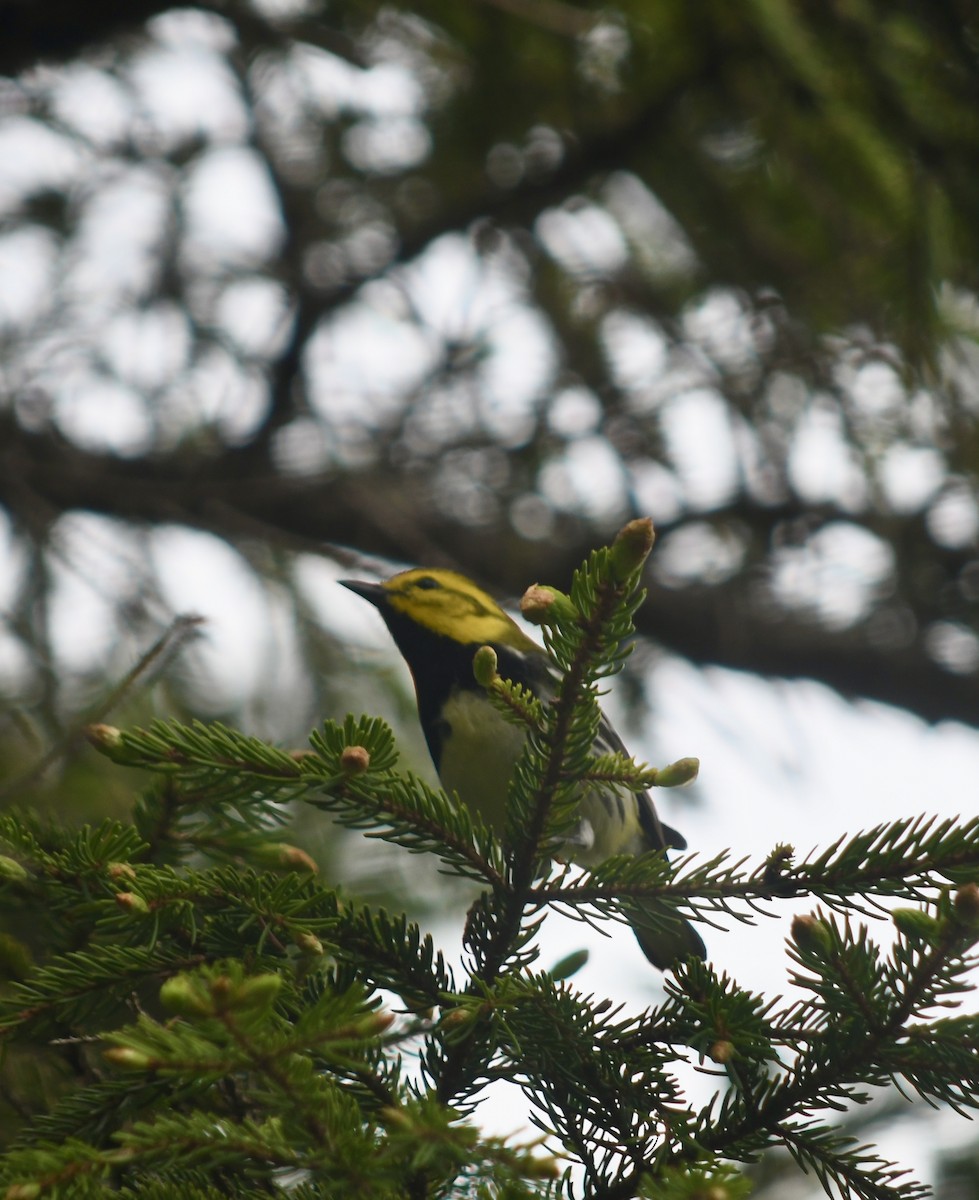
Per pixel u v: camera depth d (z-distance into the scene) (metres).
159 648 6.09
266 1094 3.71
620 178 13.34
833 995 4.23
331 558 10.68
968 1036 4.14
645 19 10.91
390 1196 3.44
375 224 13.78
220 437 13.12
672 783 4.48
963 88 9.52
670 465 14.20
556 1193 3.53
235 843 4.97
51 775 7.70
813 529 14.75
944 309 10.01
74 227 12.48
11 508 10.28
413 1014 4.88
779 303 12.98
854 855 4.40
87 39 11.34
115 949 4.51
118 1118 4.31
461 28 11.70
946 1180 7.82
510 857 4.70
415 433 14.34
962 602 15.14
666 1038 4.55
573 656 4.33
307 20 11.29
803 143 10.66
